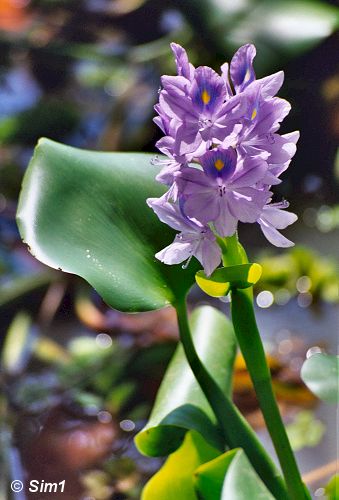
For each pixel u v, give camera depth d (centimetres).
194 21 182
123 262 103
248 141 94
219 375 110
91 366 150
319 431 134
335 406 138
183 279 103
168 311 163
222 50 179
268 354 148
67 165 106
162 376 146
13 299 166
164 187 108
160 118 94
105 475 130
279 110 93
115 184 106
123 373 148
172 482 105
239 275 97
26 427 138
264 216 96
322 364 107
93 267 102
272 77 95
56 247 102
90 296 167
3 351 155
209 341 112
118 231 104
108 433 136
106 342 156
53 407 141
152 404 141
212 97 92
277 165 96
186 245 95
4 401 142
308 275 168
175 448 104
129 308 101
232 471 98
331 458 130
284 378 142
